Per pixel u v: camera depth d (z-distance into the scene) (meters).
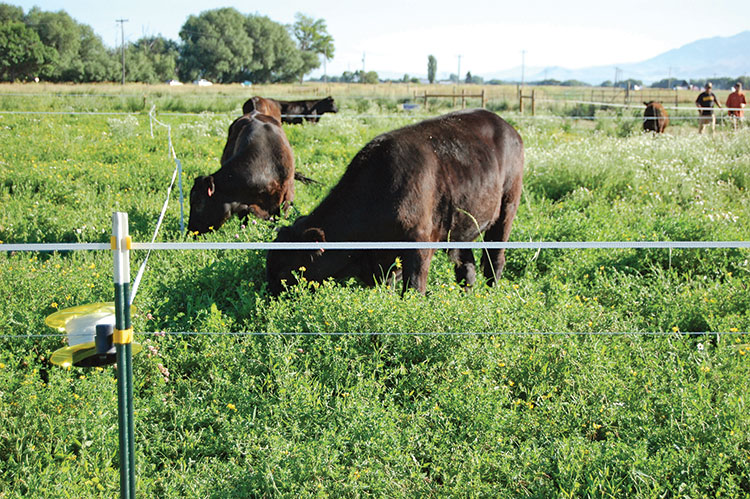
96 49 91.62
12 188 8.93
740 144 12.08
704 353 4.35
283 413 3.76
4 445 3.42
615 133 18.50
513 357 4.28
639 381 4.07
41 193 8.82
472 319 4.51
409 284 5.14
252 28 108.62
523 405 4.02
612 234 7.08
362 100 30.50
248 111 11.34
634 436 3.56
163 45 109.56
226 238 7.15
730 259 6.38
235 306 5.18
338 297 4.69
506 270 6.67
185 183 9.73
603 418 3.77
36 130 14.26
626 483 3.22
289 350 4.26
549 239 7.17
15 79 84.75
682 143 12.08
